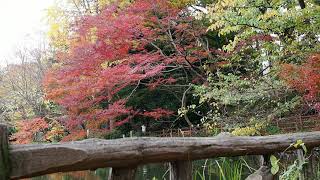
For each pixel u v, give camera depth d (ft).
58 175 32.45
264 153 9.32
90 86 35.24
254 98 28.81
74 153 5.19
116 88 40.27
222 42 51.19
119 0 41.39
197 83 43.55
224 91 29.68
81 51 35.42
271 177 9.40
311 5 27.86
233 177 10.35
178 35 41.45
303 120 31.76
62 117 43.68
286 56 27.86
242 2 26.02
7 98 72.43
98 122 40.47
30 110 67.00
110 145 5.77
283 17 24.86
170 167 7.38
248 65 35.68
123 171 6.22
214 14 26.07
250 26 26.02
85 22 36.45
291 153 11.23
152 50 44.47
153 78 45.09
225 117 31.65
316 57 23.25
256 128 27.25
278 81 27.45
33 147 4.84
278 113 28.14
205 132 40.06
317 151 12.19
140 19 36.47
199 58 39.88
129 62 37.40
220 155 8.02
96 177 29.09
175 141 6.98
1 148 4.49
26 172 4.73
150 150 6.40
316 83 22.81
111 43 35.40
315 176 11.00
